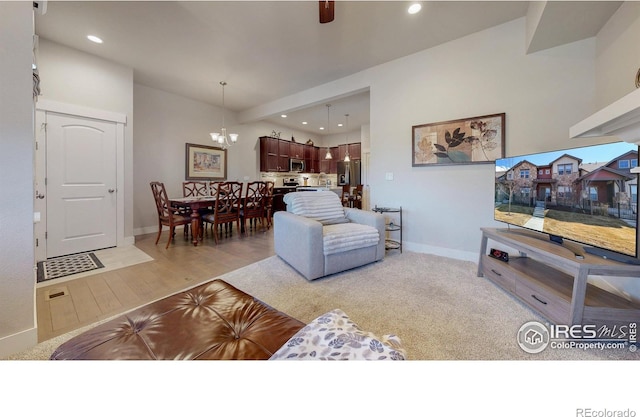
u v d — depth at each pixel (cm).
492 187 272
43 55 289
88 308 180
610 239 138
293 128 771
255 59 338
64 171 306
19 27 130
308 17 253
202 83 424
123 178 356
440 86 299
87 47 308
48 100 291
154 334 91
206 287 131
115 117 345
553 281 169
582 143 227
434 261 283
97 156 332
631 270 129
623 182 132
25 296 133
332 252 231
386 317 165
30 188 134
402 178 332
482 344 137
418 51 313
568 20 200
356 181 766
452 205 296
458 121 286
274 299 193
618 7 186
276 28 270
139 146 440
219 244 365
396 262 280
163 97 466
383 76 346
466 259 289
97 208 333
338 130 815
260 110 542
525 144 251
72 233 313
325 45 304
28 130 133
